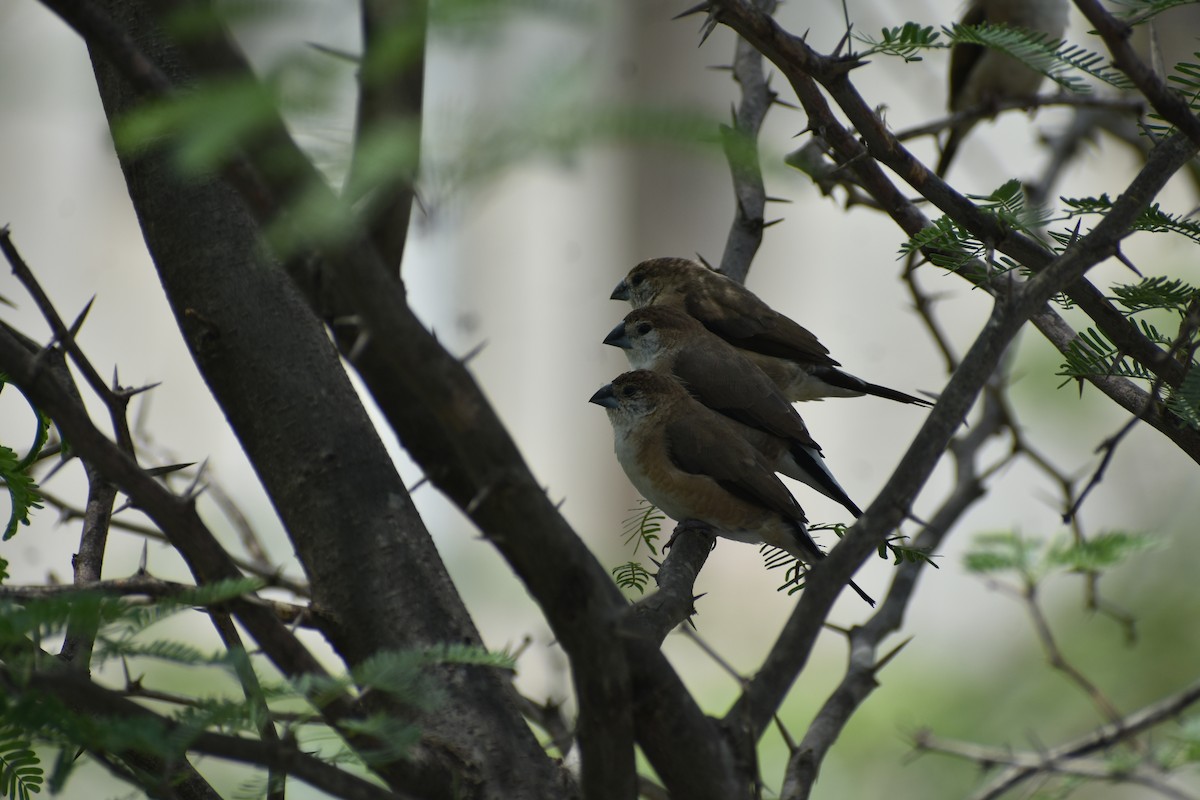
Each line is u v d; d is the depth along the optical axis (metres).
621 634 4.14
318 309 4.14
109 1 6.29
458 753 5.37
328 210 2.93
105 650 4.08
